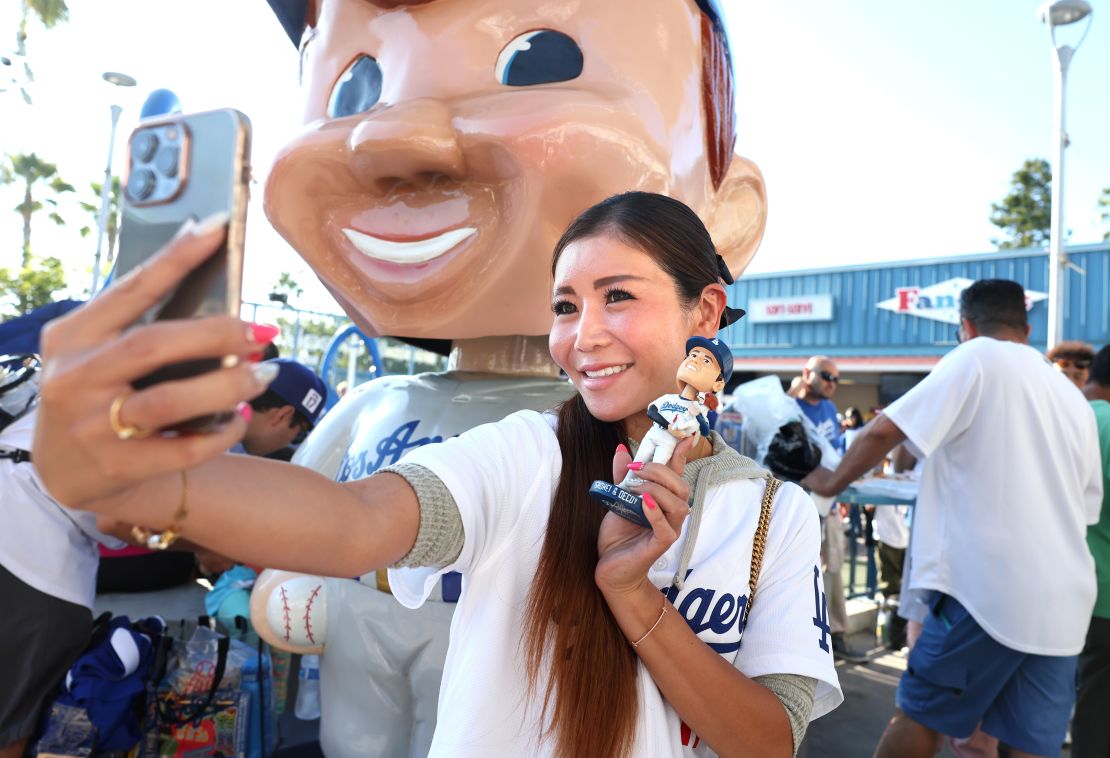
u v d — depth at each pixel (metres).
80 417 0.51
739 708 0.92
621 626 0.91
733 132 2.06
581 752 0.90
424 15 1.84
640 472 0.88
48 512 2.11
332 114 1.98
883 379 20.31
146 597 3.85
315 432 2.27
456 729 0.95
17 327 2.22
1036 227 36.03
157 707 2.41
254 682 2.81
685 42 1.87
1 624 2.06
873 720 3.61
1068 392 2.33
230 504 0.74
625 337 1.02
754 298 20.59
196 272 0.55
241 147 0.55
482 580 1.01
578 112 1.61
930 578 2.34
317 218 1.86
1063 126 8.79
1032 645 2.17
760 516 1.06
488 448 1.05
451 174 1.70
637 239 1.03
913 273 18.27
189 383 0.51
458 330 1.82
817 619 1.04
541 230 1.67
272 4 2.17
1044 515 2.21
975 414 2.29
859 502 2.92
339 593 1.97
